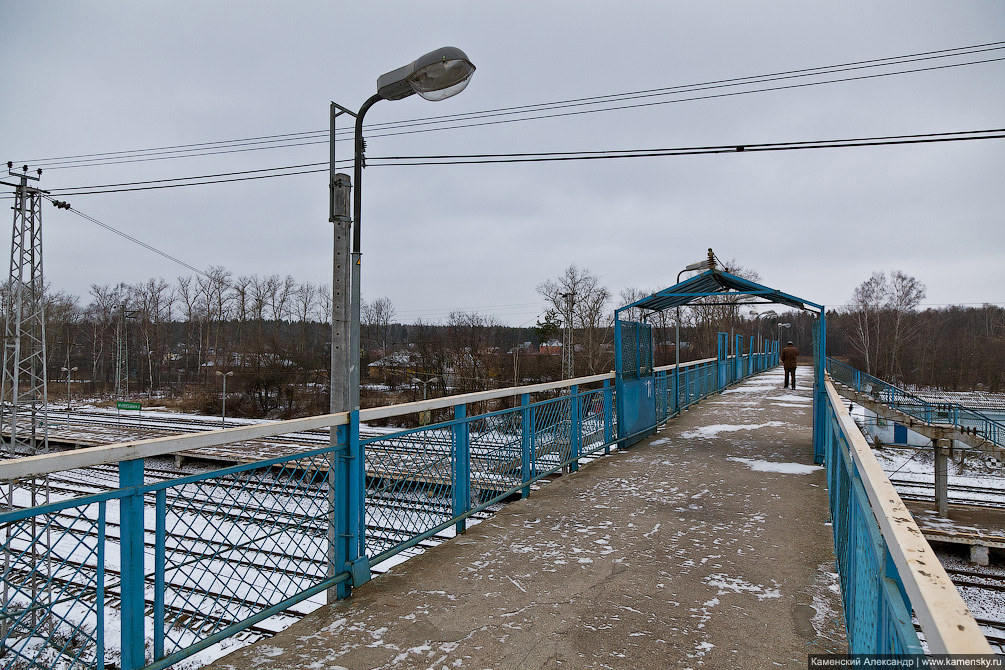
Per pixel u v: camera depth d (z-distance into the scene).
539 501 5.43
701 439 8.93
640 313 9.38
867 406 22.27
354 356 4.52
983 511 13.28
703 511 5.05
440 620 3.06
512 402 28.22
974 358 50.81
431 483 4.24
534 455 5.86
